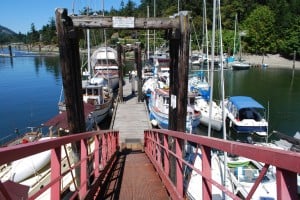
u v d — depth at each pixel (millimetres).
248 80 51000
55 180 3527
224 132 13109
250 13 87438
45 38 168375
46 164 11617
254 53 81000
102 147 8594
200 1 62875
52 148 3354
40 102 38281
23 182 10984
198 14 62688
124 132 20172
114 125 21734
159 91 23016
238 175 12109
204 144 3555
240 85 45688
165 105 22188
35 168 11266
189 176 5680
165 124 21672
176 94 7055
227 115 24688
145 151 13930
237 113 23672
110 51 39281
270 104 33125
